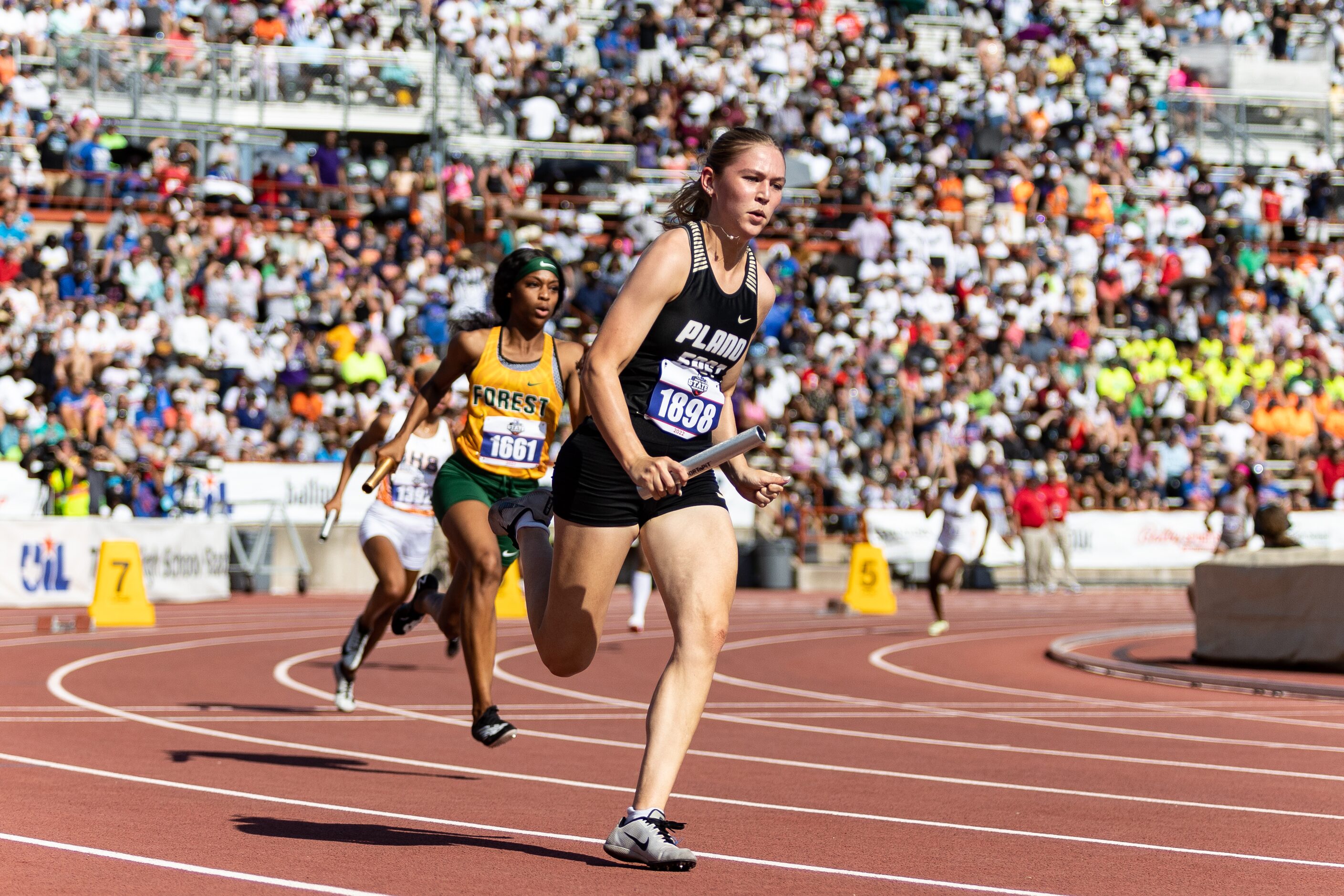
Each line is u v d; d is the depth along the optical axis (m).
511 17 63.91
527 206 56.06
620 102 61.41
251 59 54.28
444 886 8.80
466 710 18.72
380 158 55.56
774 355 53.34
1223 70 70.00
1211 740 16.98
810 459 51.62
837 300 56.38
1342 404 59.84
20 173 50.03
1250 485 51.00
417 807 11.70
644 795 9.24
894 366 54.53
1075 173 64.94
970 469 33.47
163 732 15.95
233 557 43.56
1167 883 9.34
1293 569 25.02
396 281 50.62
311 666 24.14
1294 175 67.19
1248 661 25.58
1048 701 21.00
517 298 14.16
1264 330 61.44
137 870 9.05
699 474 9.09
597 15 67.19
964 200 61.53
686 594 9.29
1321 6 75.44
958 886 9.12
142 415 43.00
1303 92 70.00
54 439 40.41
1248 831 11.25
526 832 10.73
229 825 10.66
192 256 49.22
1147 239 63.91
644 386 9.58
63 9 55.28
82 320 44.59
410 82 56.28
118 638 28.59
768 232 59.06
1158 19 75.50
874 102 65.19
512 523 10.81
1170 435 55.88
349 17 59.09
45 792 11.98
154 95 52.94
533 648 28.33
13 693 19.50
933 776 13.95
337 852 9.76
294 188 53.19
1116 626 37.16
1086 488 54.03
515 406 14.17
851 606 41.06
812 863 9.78
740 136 9.52
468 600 13.30
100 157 50.97
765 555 50.22
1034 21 73.00
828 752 15.46
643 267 9.36
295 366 47.00
